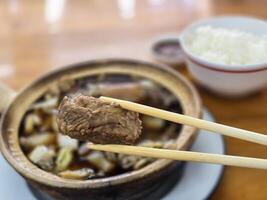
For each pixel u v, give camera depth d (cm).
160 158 22
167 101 30
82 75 32
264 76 32
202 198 25
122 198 24
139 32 44
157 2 50
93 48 42
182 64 39
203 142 29
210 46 34
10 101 31
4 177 28
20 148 26
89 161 27
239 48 33
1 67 40
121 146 22
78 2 51
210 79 33
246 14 45
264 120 32
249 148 30
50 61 40
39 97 31
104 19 47
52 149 28
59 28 46
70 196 23
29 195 26
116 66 32
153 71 32
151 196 25
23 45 43
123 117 21
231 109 34
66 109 22
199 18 46
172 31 44
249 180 27
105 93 31
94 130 21
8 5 52
